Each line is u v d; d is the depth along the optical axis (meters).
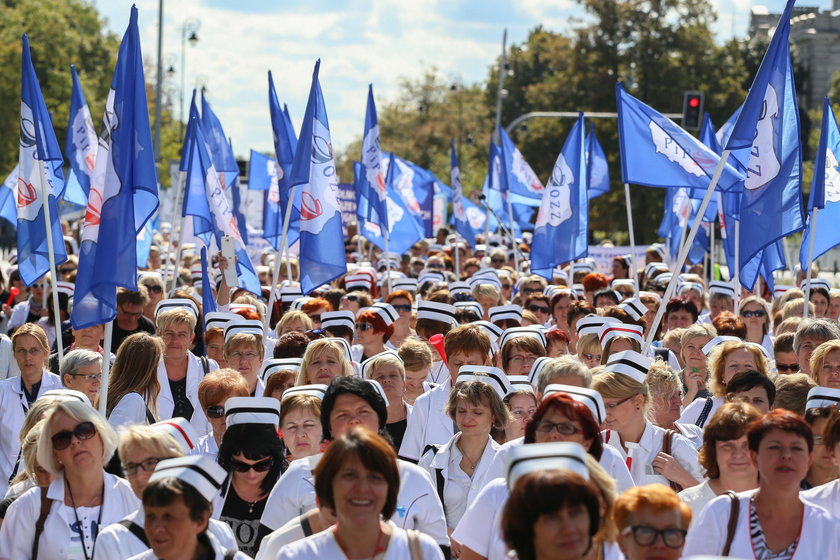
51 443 6.63
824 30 100.81
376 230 20.58
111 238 9.30
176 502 5.44
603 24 61.16
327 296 15.78
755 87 11.20
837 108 80.50
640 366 7.75
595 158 21.70
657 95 60.88
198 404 10.41
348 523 5.24
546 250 16.00
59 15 66.12
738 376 8.62
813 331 10.73
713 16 61.62
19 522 6.70
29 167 12.48
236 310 12.17
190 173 15.59
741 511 6.01
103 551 5.95
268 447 7.16
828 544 5.91
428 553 5.47
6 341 12.02
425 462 8.02
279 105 16.16
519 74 81.31
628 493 5.11
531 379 8.99
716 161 12.64
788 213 11.66
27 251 12.49
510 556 5.70
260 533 7.14
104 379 8.84
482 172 81.00
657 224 59.94
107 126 9.93
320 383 9.05
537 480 4.73
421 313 12.36
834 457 7.09
